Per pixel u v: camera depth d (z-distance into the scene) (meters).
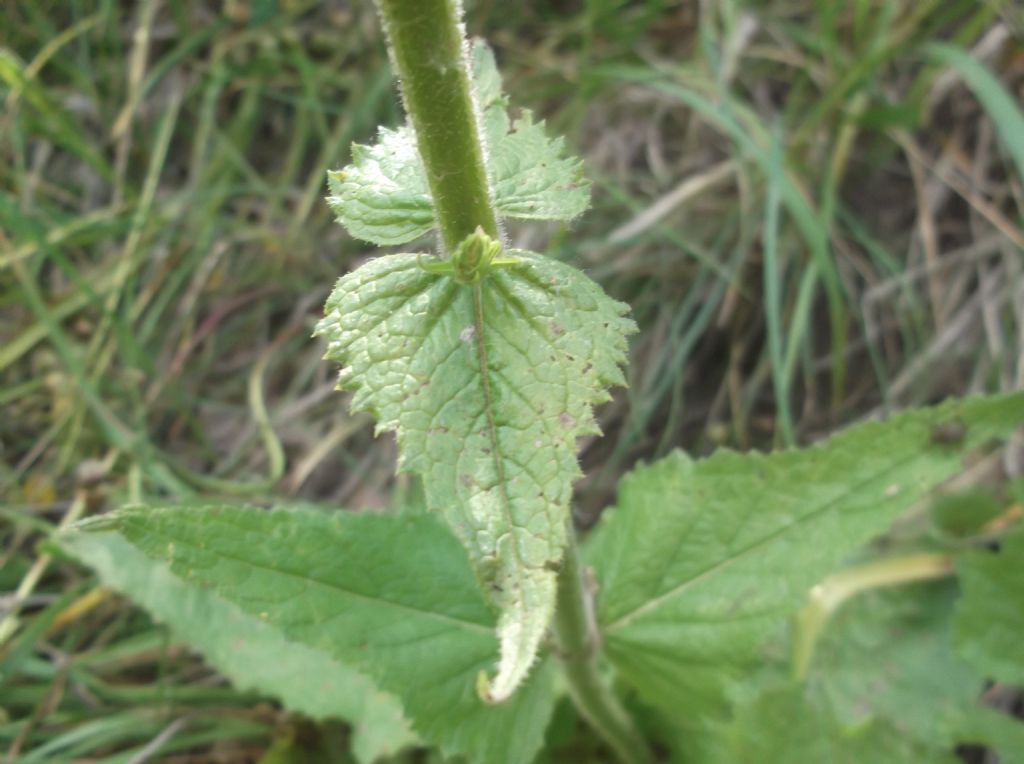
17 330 0.31
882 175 0.32
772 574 0.17
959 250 0.30
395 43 0.11
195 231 0.32
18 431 0.30
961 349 0.29
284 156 0.35
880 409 0.28
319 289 0.32
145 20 0.34
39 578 0.26
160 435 0.30
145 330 0.31
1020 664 0.20
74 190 0.34
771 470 0.17
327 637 0.16
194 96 0.35
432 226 0.13
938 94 0.31
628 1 0.35
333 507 0.28
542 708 0.17
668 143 0.33
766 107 0.33
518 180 0.13
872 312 0.30
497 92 0.14
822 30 0.30
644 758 0.21
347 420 0.30
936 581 0.23
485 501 0.11
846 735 0.21
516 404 0.12
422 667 0.16
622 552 0.18
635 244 0.31
